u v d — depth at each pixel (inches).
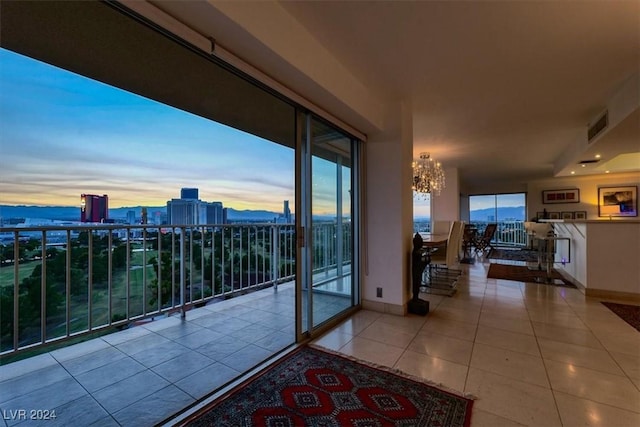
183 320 111.0
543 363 78.4
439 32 76.0
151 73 82.4
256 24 59.7
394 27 74.1
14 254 71.6
